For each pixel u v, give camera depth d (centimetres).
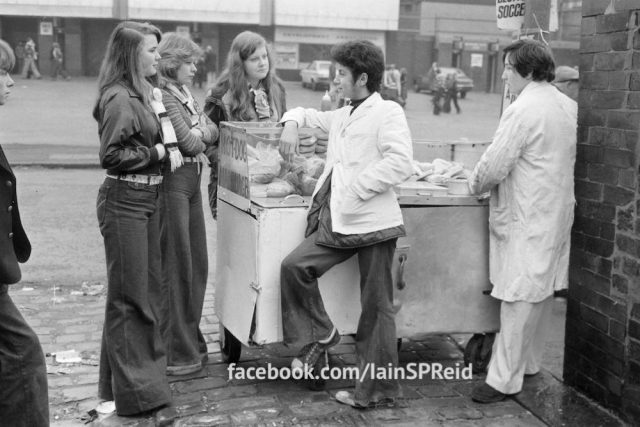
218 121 467
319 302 388
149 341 386
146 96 371
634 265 369
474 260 421
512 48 395
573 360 420
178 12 4003
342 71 375
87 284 629
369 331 386
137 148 362
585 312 407
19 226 332
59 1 3941
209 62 3703
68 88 3272
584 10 396
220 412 388
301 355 398
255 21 4066
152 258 399
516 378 405
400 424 378
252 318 398
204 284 436
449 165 462
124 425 374
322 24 4138
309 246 380
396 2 4184
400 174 359
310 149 425
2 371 323
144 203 372
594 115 391
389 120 366
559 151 384
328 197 382
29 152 1412
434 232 412
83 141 1620
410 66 4591
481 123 2558
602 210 389
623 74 370
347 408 393
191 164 416
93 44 4122
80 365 454
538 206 385
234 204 416
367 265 377
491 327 431
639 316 367
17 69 4059
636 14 360
